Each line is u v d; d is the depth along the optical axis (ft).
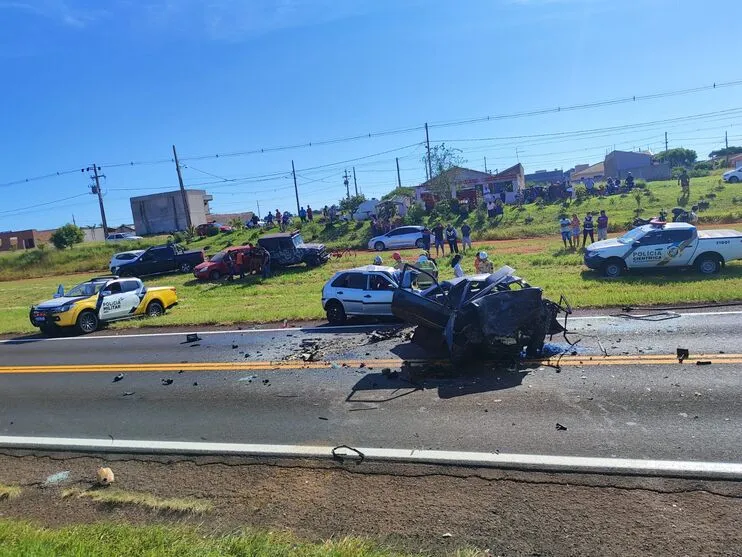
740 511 14.40
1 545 14.20
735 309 37.65
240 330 46.73
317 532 15.06
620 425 20.13
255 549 13.53
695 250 54.29
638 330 33.78
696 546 13.16
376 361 31.53
